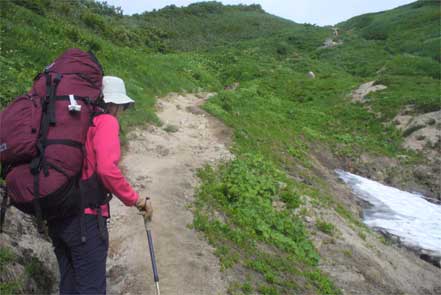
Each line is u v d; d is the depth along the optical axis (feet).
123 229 20.98
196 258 19.83
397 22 188.03
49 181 9.55
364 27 208.03
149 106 48.67
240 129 47.83
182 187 28.02
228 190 29.32
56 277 15.64
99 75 11.05
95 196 10.39
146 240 20.16
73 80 10.48
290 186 36.55
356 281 26.91
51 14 69.72
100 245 10.58
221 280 18.92
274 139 52.70
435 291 31.17
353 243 31.83
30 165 9.61
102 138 10.08
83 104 10.29
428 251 37.45
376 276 28.55
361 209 46.03
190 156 35.24
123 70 57.41
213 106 54.29
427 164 60.70
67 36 57.88
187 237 21.50
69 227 10.26
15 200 9.84
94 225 10.46
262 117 61.57
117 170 10.01
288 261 24.73
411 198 51.72
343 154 61.52
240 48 172.24
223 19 258.98
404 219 44.04
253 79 105.09
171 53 119.85
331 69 130.82
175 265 18.85
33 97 10.21
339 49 164.55
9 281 13.35
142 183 27.55
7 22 46.52
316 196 38.55
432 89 83.35
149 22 221.25
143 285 17.13
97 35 81.46
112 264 18.34
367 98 83.76
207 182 30.45
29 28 49.49
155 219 22.53
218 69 112.16
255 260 22.41
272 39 190.80
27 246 15.56
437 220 44.52
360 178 56.08
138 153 33.78
